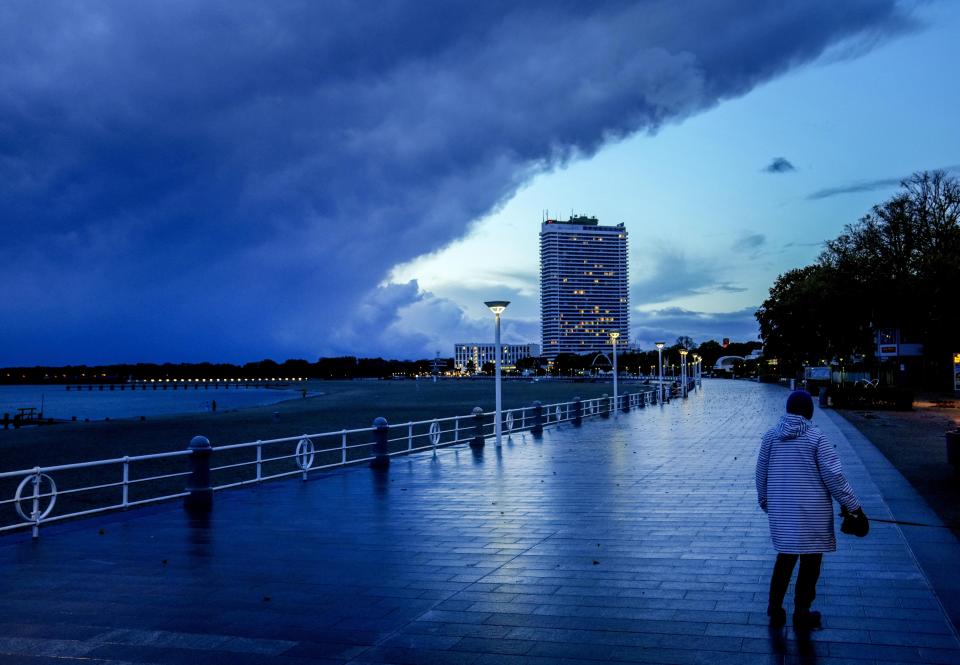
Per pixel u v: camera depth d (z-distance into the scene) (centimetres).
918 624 659
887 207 6272
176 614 720
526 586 805
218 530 1127
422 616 705
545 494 1445
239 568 896
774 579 668
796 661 576
